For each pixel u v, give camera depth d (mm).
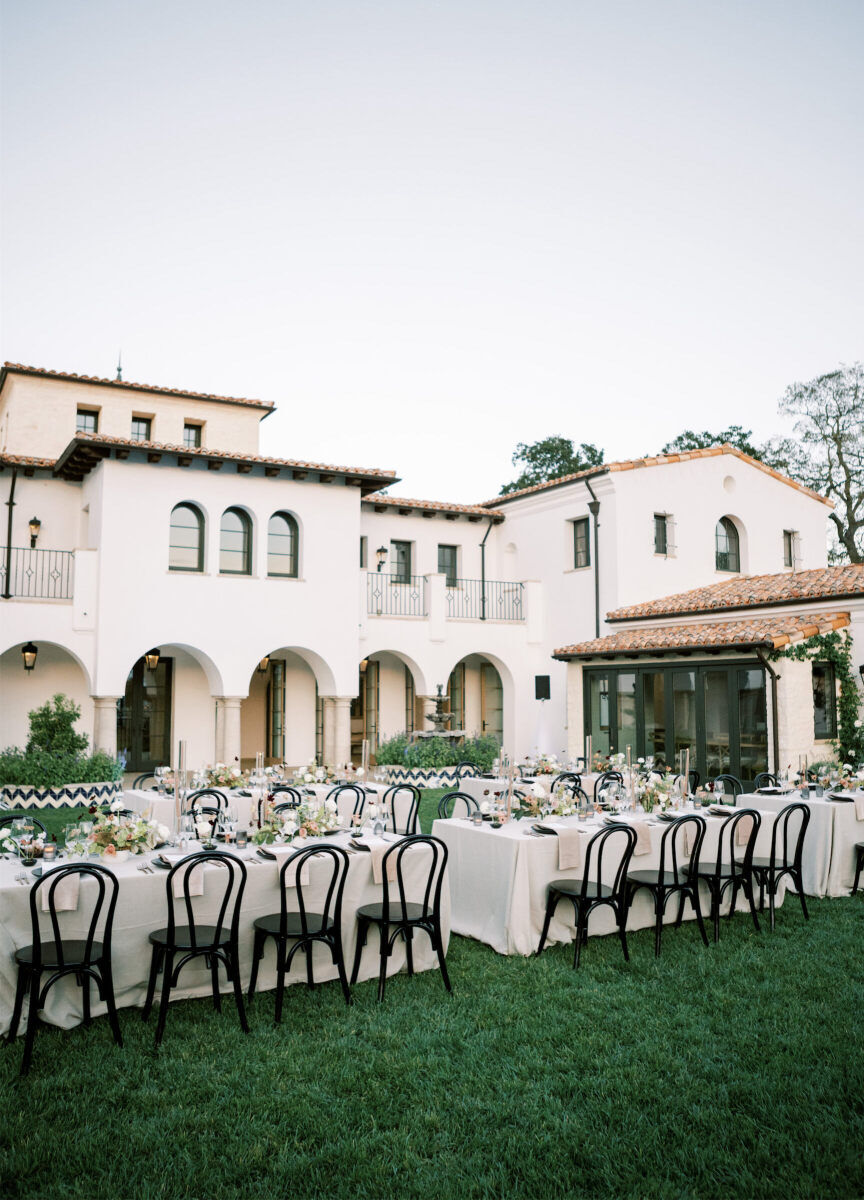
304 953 5555
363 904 5738
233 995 5305
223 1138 3619
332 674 16453
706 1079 4188
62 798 13117
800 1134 3678
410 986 5555
